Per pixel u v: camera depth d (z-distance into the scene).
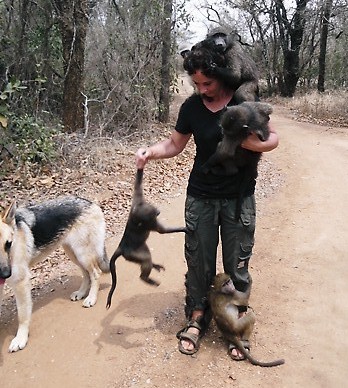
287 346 2.27
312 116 10.69
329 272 2.98
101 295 2.74
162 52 7.82
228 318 2.13
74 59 6.10
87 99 6.31
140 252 2.10
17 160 4.89
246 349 2.17
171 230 2.14
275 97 15.99
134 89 7.25
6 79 5.82
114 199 4.43
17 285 2.30
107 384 2.04
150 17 7.55
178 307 2.61
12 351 2.27
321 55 14.50
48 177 4.82
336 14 13.70
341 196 4.47
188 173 5.48
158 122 7.91
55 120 6.18
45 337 2.37
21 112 5.75
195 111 2.07
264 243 3.41
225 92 2.03
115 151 5.72
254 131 1.88
